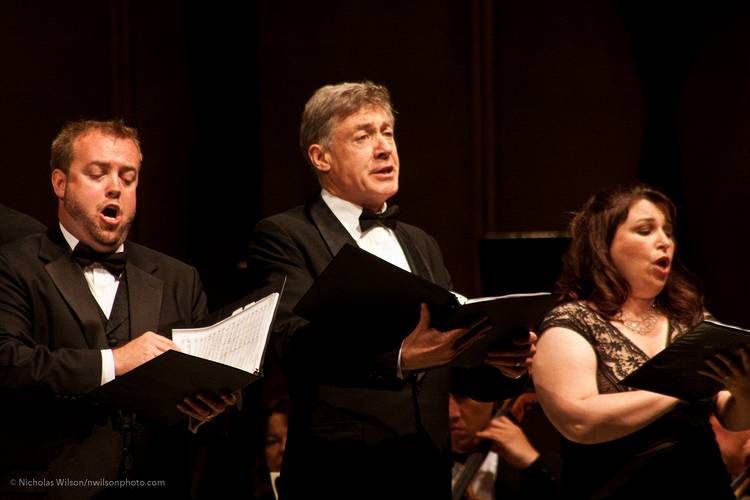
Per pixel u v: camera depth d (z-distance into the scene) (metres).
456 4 14.59
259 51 14.68
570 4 14.41
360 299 6.97
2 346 7.23
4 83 13.36
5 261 7.69
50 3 13.78
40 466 7.40
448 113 14.56
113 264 8.02
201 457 12.09
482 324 7.05
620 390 8.08
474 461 10.02
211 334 7.52
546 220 14.38
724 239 13.87
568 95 14.38
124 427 7.66
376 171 8.27
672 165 13.92
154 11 14.53
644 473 7.91
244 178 14.44
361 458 7.61
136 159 8.17
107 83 14.24
